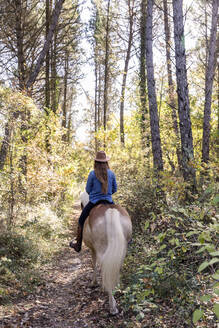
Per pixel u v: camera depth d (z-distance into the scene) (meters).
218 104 16.52
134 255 6.42
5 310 4.56
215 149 12.66
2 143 7.54
